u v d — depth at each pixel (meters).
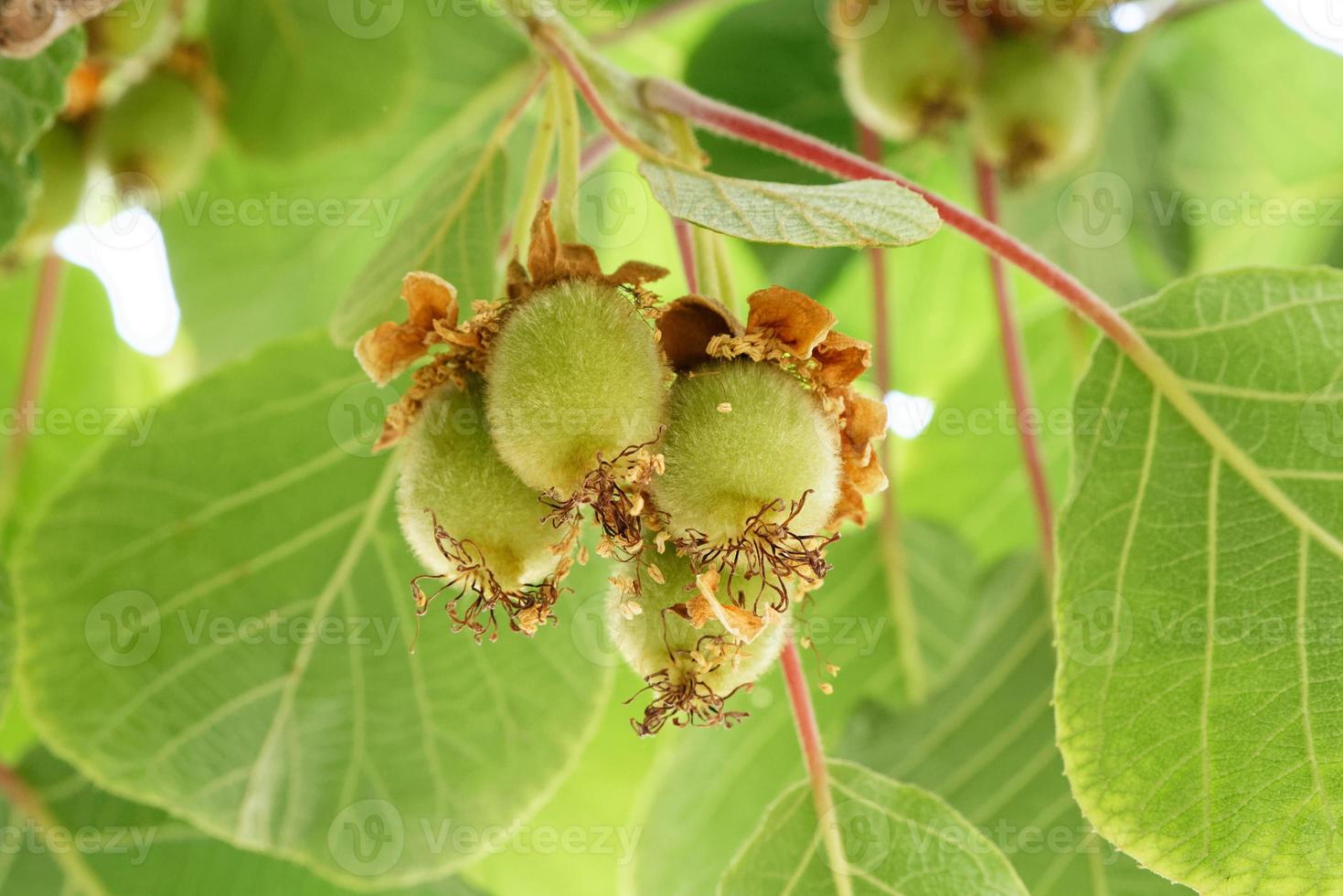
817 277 0.68
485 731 0.53
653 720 0.46
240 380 0.53
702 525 0.45
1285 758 0.48
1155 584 0.49
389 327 0.46
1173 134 0.67
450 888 0.56
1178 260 0.65
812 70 0.62
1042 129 0.57
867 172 0.48
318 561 0.53
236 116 0.58
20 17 0.44
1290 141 0.68
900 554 0.61
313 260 0.64
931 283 0.72
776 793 0.58
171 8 0.56
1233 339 0.49
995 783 0.55
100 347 0.66
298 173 0.62
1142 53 0.64
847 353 0.46
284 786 0.53
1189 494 0.49
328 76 0.58
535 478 0.45
